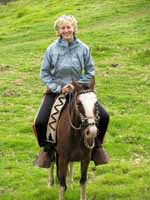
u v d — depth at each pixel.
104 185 11.33
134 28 32.66
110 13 38.34
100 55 26.98
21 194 10.97
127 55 26.67
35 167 12.69
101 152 10.01
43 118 9.93
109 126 15.90
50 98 10.09
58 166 9.80
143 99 19.17
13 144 14.44
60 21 9.55
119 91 20.47
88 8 41.31
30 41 34.00
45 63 9.80
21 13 46.31
